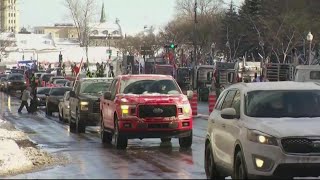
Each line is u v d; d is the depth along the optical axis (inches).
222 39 4114.2
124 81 947.3
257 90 565.9
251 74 2637.8
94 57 5900.6
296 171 484.4
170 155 822.5
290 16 2832.2
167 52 4180.6
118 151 880.3
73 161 765.3
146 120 879.1
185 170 671.1
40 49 7559.1
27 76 3722.9
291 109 549.6
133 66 3587.6
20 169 700.7
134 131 879.1
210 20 4456.2
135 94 919.0
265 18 3164.4
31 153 839.1
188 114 903.7
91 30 6599.4
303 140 486.6
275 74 2385.6
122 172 653.9
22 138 1077.8
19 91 3508.9
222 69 2667.3
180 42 4776.1
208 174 620.4
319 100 561.0
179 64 4382.4
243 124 520.7
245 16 3604.8
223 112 550.6
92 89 1286.9
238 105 562.3
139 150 890.7
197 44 4404.5
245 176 502.0
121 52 6279.5
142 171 661.3
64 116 1583.4
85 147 947.3
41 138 1123.3
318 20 2765.7
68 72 5428.2
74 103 1295.5
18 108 2325.3
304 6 2851.9
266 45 3393.2
